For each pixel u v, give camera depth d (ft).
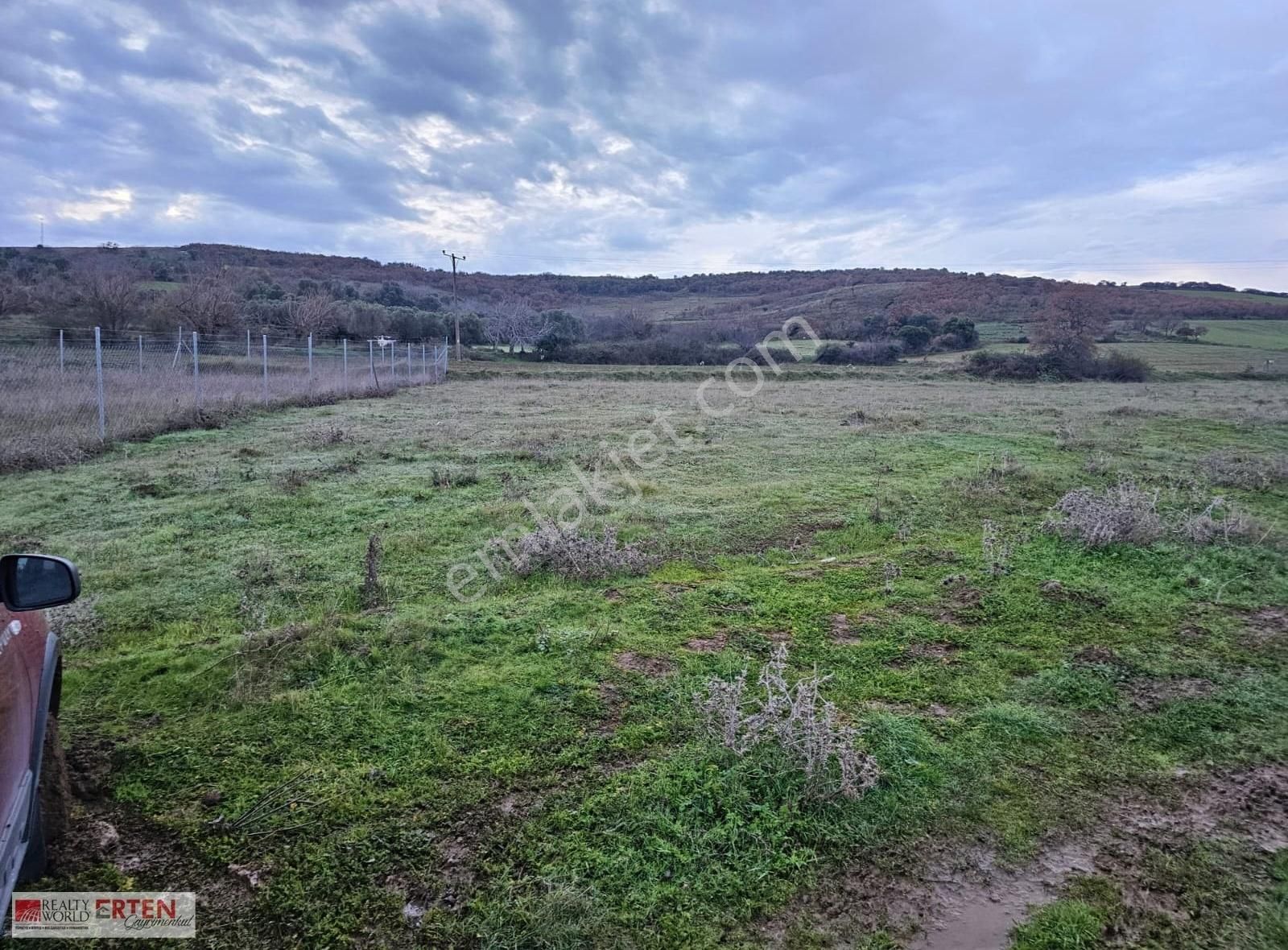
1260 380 94.94
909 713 10.95
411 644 12.89
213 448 34.19
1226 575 17.43
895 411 53.57
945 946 6.77
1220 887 7.50
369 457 32.99
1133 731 10.54
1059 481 28.55
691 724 10.48
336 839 8.04
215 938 6.78
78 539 19.54
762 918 7.12
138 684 11.50
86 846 7.91
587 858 7.79
